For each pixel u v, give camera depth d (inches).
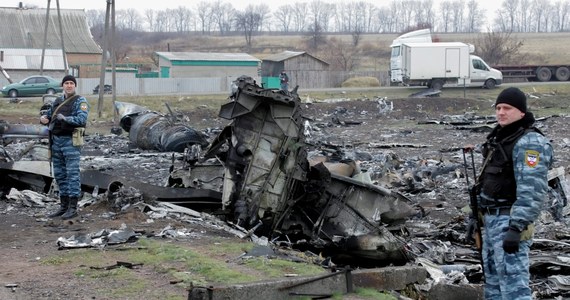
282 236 442.3
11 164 510.3
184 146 1015.0
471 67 2090.3
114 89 1588.3
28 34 2967.5
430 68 2068.2
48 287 282.4
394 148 1145.4
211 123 1641.2
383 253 402.0
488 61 3080.7
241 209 430.6
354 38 4478.3
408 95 2060.8
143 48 4849.9
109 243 357.7
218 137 455.2
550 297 379.9
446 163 911.7
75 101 421.7
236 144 438.9
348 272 296.7
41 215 438.6
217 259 331.3
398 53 2143.2
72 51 2915.8
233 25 6604.3
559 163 926.4
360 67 3548.2
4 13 3061.0
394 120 1688.0
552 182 607.8
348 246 407.8
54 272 304.5
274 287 271.6
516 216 241.8
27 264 318.7
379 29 6860.2
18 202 478.6
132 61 3799.2
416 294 323.0
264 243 386.9
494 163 252.7
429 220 592.7
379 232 409.1
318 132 1397.6
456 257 449.1
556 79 2362.2
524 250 249.4
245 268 315.9
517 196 244.7
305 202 442.9
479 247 264.2
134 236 370.0
